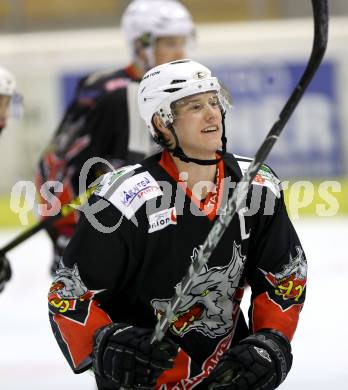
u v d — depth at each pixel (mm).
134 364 7934
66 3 32656
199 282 8484
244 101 30797
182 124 8359
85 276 8477
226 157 8852
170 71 8414
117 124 14148
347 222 28406
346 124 31047
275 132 8172
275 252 8719
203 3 33438
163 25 14633
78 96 14445
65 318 8430
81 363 8312
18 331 17484
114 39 31391
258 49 31016
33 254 25703
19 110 13273
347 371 14289
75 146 14398
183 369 8664
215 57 30922
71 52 30797
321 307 18516
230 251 8500
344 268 22031
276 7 33188
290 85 31047
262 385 8180
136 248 8414
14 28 32312
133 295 8703
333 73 31047
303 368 14586
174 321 8586
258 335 8383
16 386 14086
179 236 8406
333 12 32219
